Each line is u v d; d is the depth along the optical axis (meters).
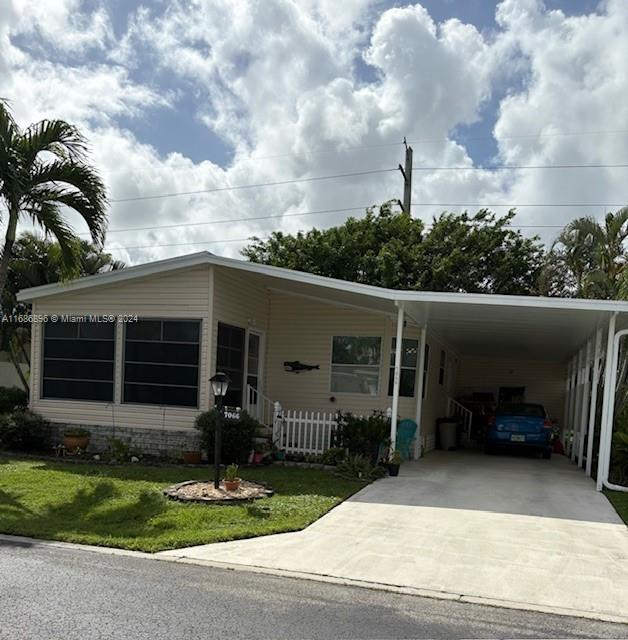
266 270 10.79
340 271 21.03
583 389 12.96
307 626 4.10
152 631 3.90
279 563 5.46
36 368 12.48
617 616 4.47
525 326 12.08
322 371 13.70
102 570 5.16
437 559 5.66
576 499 8.58
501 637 4.05
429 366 15.04
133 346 11.84
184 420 11.41
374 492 8.63
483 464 12.53
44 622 4.00
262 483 8.81
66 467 9.97
